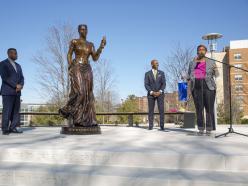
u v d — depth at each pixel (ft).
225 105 87.86
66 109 24.27
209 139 19.58
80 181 12.55
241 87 118.83
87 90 24.39
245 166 12.93
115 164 14.32
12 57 24.84
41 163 14.94
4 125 24.27
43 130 30.68
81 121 23.94
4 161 15.39
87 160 14.62
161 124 28.58
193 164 13.47
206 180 11.43
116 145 16.79
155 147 15.93
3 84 24.40
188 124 32.91
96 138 20.83
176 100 81.00
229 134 22.81
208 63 21.85
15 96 24.99
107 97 105.40
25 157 15.31
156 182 11.72
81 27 24.80
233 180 11.41
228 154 13.39
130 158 14.19
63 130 24.36
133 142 18.19
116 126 39.99
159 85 28.43
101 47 24.91
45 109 83.82
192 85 22.30
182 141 18.61
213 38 38.45
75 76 24.20
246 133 24.16
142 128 33.06
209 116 22.06
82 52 24.62
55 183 12.82
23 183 13.21
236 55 149.18
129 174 12.57
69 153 14.84
